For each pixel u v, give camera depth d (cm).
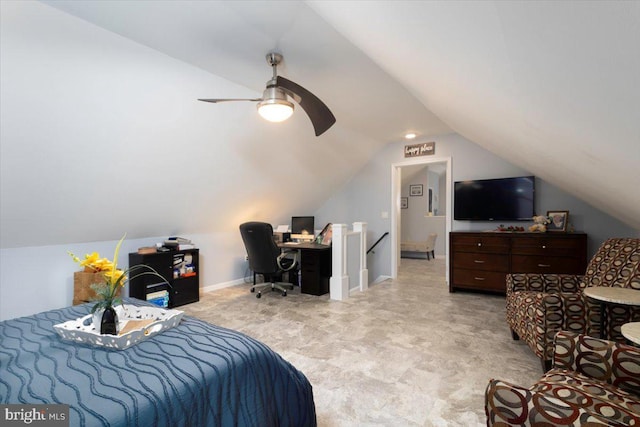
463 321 310
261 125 342
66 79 203
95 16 177
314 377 203
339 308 356
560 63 78
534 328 211
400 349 244
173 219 383
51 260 305
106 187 286
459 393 184
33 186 245
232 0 163
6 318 281
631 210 228
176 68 240
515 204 414
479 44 95
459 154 463
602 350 127
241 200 432
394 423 159
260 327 294
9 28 168
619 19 50
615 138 104
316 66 246
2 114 196
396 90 296
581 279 259
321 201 587
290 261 439
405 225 848
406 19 106
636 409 105
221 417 102
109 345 122
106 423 79
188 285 379
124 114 244
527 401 89
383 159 536
